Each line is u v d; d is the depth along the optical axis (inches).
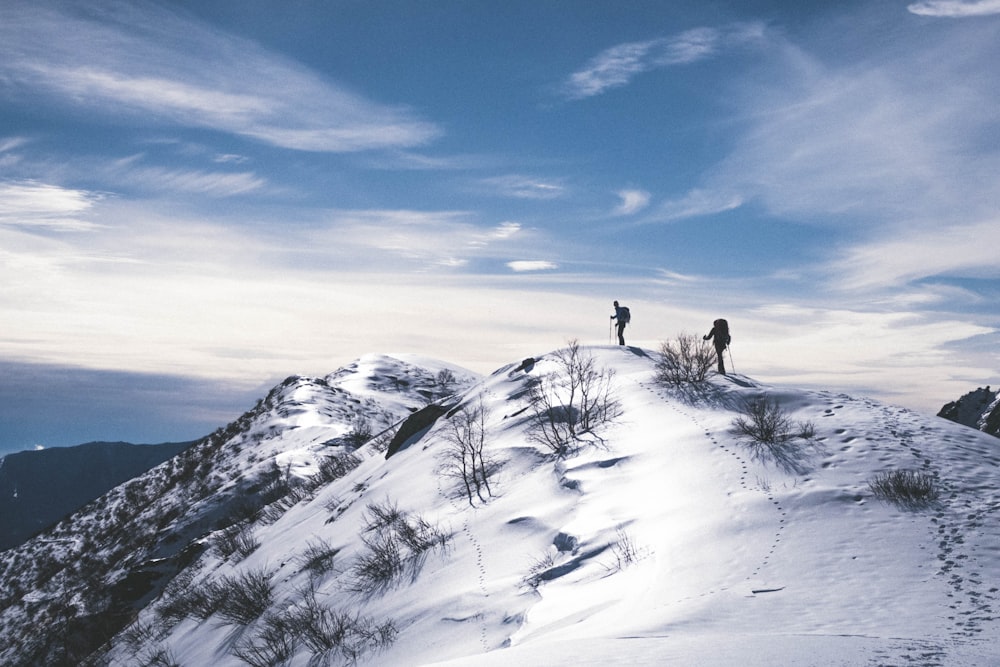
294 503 1445.6
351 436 2265.0
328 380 3499.0
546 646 353.4
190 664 831.7
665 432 776.3
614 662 293.3
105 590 1525.6
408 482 970.7
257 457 2305.6
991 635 333.7
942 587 416.2
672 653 301.3
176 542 1643.7
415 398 3348.9
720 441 720.3
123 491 2832.2
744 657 287.9
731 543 514.6
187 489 2358.5
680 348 960.9
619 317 1205.7
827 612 388.8
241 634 813.2
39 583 2267.5
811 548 489.4
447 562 677.3
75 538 2561.5
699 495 613.0
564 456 803.4
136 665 973.8
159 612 1171.9
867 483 587.8
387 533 824.9
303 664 624.4
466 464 908.6
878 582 429.1
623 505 635.5
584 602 485.7
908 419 733.9
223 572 1165.1
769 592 429.4
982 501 539.5
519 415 993.5
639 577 494.9
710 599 421.7
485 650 472.1
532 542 641.0
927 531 497.0
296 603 786.8
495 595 564.7
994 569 431.8
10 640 1756.9
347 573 791.1
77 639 1385.3
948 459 625.6
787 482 607.8
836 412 767.1
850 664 273.9
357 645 598.2
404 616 607.8
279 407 2736.2
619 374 1034.7
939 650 298.7
